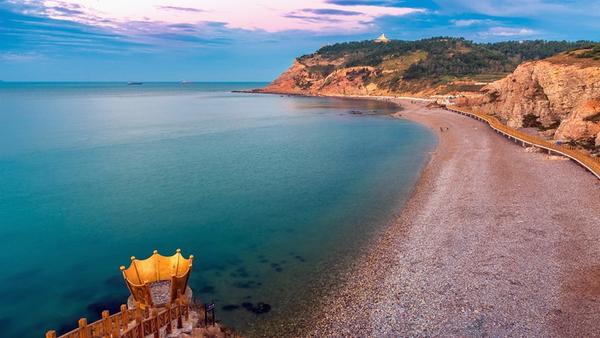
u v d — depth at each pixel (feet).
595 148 188.55
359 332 72.23
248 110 563.48
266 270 96.02
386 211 133.59
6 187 166.81
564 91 255.09
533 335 68.08
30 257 104.63
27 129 339.16
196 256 104.32
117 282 92.89
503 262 92.38
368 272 93.09
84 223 127.65
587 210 119.03
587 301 75.82
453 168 181.47
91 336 55.06
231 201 148.97
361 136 308.81
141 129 352.28
